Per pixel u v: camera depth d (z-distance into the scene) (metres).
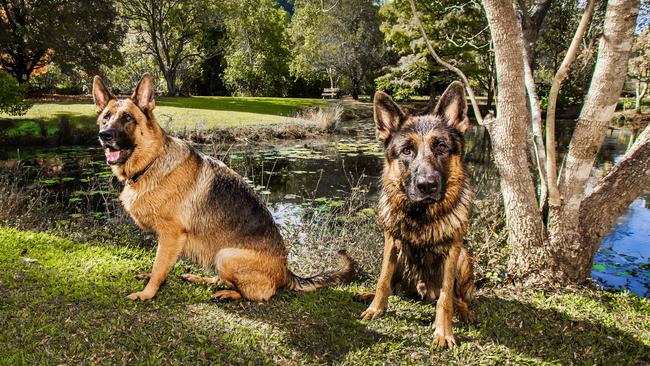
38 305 3.46
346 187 11.27
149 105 3.88
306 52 44.47
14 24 27.59
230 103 30.33
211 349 3.08
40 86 34.66
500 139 4.64
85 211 7.98
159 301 3.77
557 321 3.80
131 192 3.84
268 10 47.91
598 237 4.52
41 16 26.89
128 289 3.90
